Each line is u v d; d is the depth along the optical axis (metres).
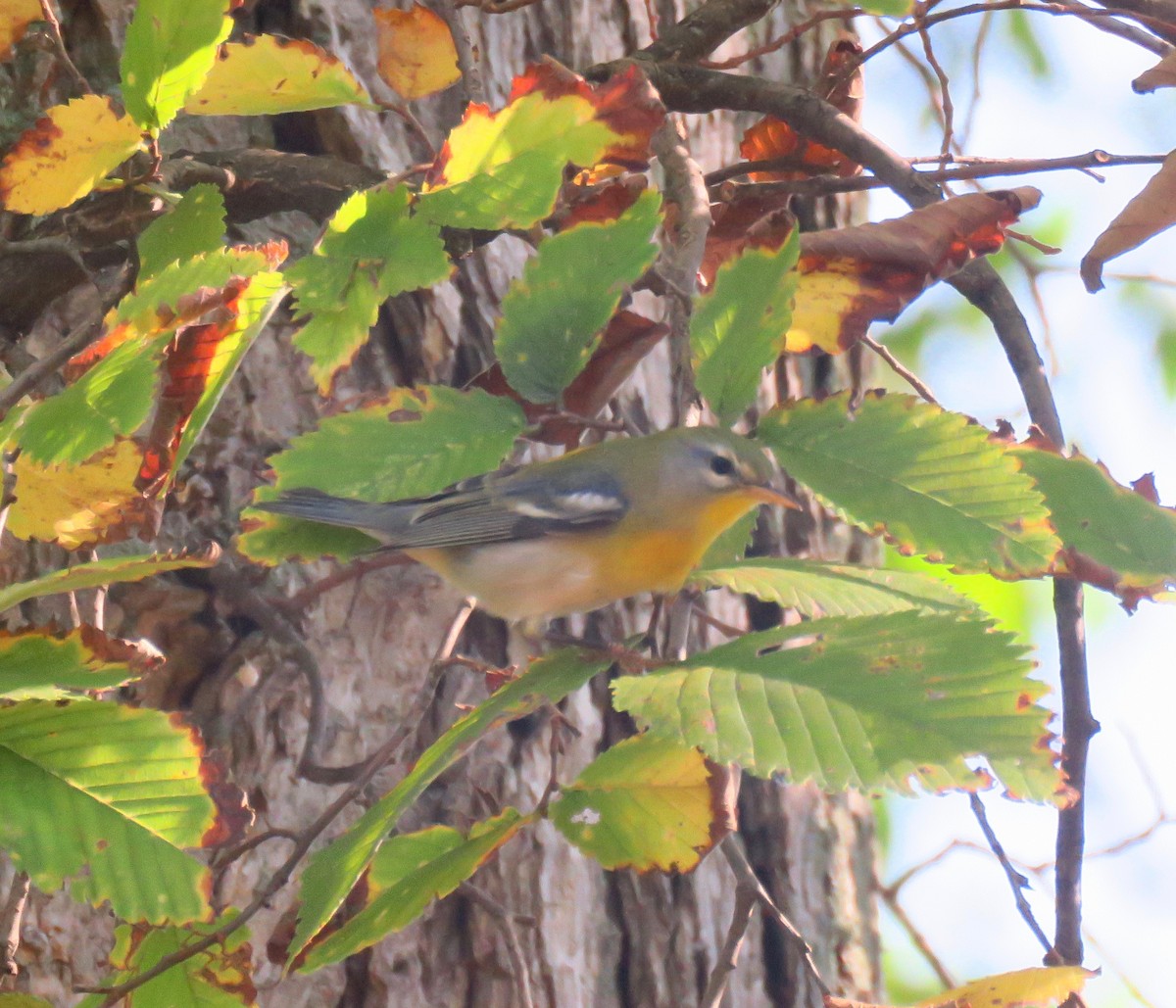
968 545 5.04
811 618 5.27
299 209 7.74
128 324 4.78
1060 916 6.13
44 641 4.66
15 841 4.37
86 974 7.51
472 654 8.62
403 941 8.15
